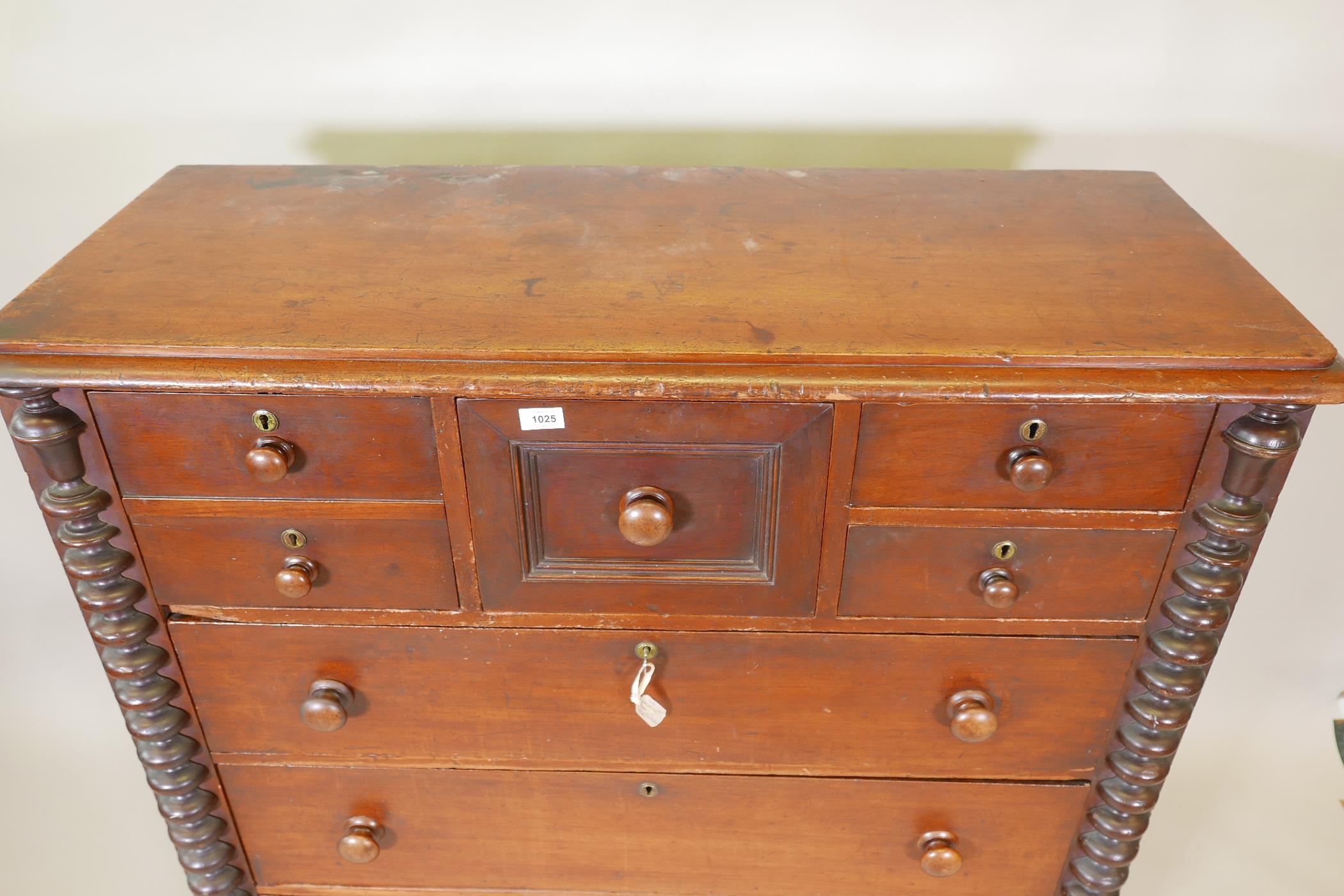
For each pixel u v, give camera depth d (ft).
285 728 4.35
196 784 4.48
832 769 4.42
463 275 3.83
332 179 4.65
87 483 3.71
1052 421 3.47
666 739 4.35
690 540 3.81
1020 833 4.58
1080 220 4.28
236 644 4.12
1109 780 4.36
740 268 3.88
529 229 4.18
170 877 6.06
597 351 3.38
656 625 4.03
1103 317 3.57
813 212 4.34
